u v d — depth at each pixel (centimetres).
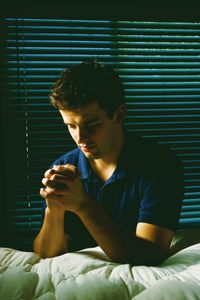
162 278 109
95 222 122
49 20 188
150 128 197
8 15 182
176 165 140
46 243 137
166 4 194
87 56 192
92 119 122
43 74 188
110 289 102
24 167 187
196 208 202
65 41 191
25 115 186
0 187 185
